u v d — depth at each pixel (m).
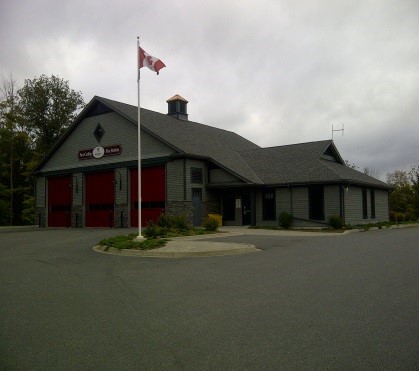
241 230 22.78
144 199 26.36
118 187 27.72
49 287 8.38
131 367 4.25
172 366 4.25
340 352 4.47
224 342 4.88
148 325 5.64
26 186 48.56
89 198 29.62
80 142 30.12
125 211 27.23
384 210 31.66
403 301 6.49
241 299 6.89
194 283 8.36
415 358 4.28
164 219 20.56
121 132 27.72
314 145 29.50
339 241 15.79
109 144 28.31
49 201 32.56
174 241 15.80
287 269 9.59
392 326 5.29
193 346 4.78
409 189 41.50
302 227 24.81
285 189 25.70
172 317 5.99
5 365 4.40
